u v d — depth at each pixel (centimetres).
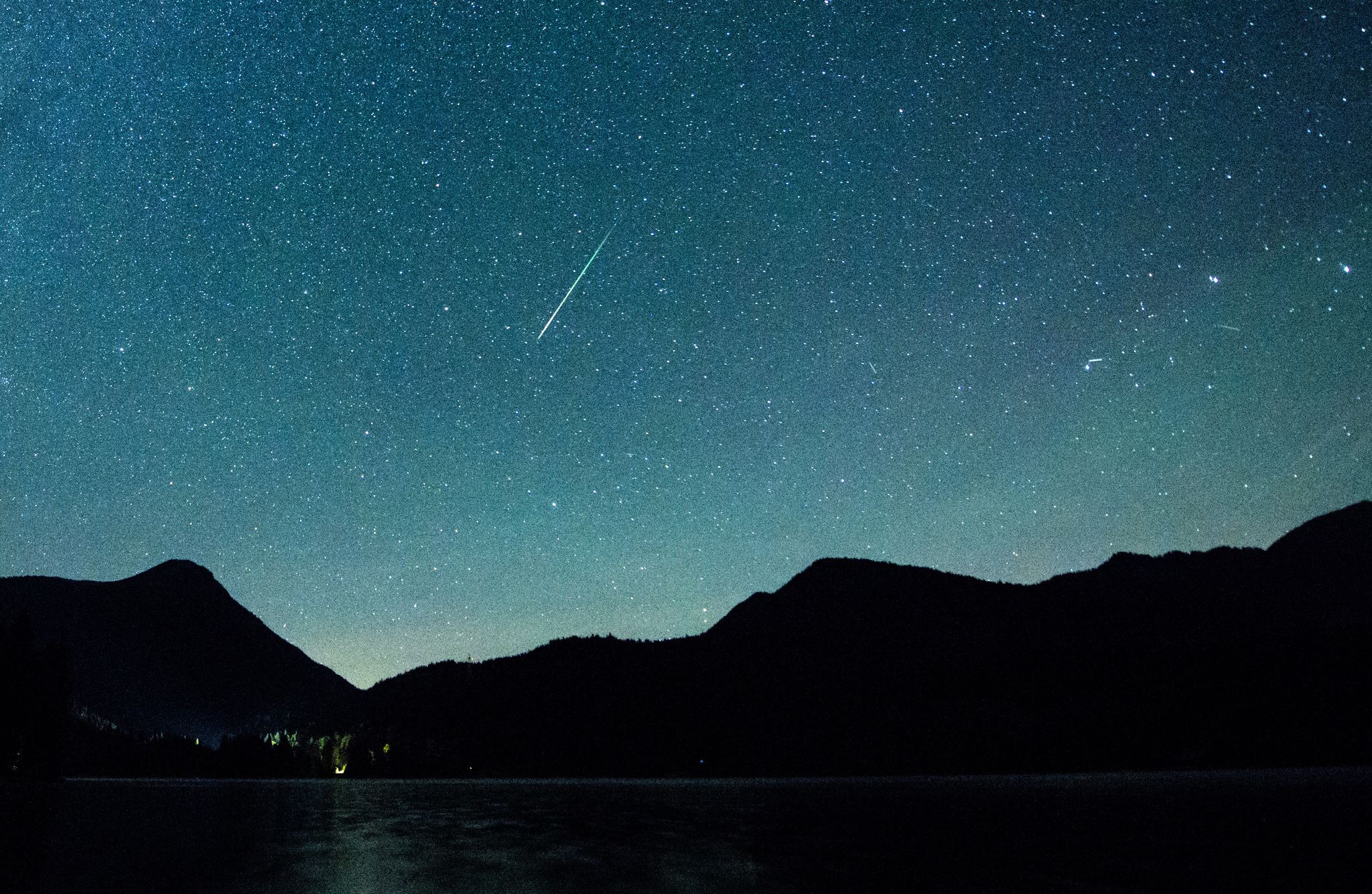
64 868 1054
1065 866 1006
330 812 2145
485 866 1059
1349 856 1058
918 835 1428
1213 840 1267
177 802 2628
